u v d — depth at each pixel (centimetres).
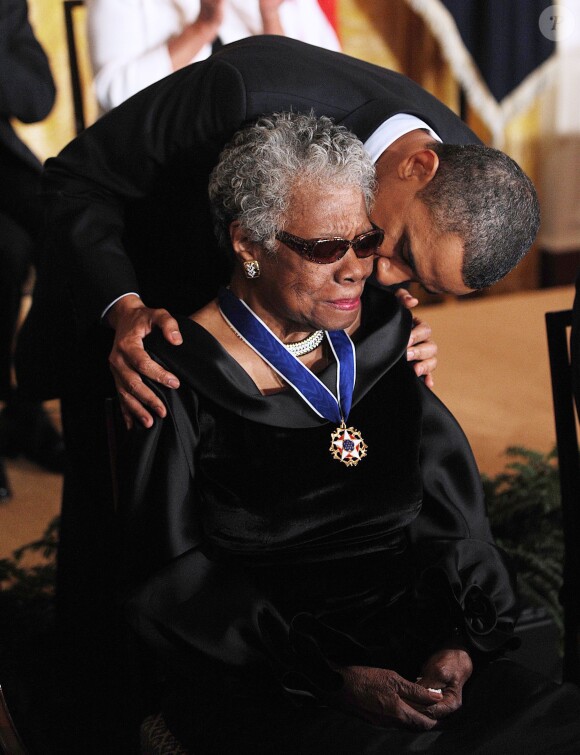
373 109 379
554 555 530
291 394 338
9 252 720
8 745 343
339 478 338
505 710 325
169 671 338
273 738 317
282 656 319
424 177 337
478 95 1111
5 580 514
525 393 840
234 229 333
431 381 383
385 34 1108
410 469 348
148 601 325
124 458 343
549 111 1168
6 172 754
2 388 736
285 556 337
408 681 318
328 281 323
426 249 339
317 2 788
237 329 342
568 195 1202
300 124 329
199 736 331
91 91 1019
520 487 568
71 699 425
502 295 1220
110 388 435
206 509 334
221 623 320
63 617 467
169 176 407
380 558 349
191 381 334
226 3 704
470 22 1088
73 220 409
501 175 334
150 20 692
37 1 990
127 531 335
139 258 431
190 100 396
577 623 411
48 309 430
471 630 340
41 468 731
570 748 308
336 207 318
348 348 350
